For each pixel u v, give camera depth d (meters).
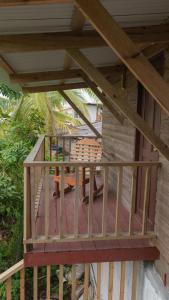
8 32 2.85
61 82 6.07
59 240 3.39
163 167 3.37
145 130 3.04
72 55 3.01
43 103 10.07
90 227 3.43
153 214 3.88
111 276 3.74
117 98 3.10
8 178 7.66
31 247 3.53
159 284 3.42
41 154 5.67
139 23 2.95
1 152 8.17
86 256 3.49
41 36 2.75
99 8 1.56
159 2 2.39
